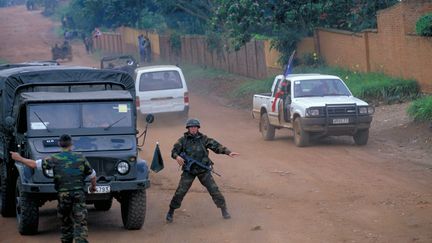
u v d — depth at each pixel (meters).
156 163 15.66
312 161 22.77
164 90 34.91
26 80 17.47
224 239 14.44
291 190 18.86
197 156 15.92
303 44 42.91
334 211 16.31
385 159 22.67
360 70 37.88
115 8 79.69
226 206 16.61
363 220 15.38
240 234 14.77
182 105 35.06
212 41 55.44
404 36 34.00
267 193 18.73
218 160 23.84
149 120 16.95
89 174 13.63
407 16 33.97
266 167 22.14
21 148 16.02
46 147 15.45
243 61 51.09
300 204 17.25
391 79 33.97
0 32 124.50
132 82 18.14
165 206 18.00
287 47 43.06
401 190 18.06
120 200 16.30
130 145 15.72
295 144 25.95
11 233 15.84
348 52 38.84
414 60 33.41
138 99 34.69
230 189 19.47
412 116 27.50
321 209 16.59
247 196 18.52
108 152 15.41
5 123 16.48
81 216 13.37
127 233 15.47
